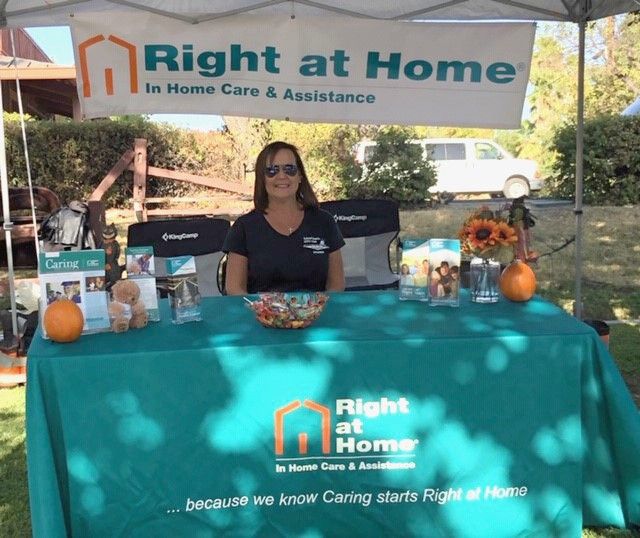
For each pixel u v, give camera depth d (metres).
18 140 11.62
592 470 2.21
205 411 1.99
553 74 22.22
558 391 2.09
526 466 2.11
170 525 2.04
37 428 1.90
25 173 11.76
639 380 3.95
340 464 2.06
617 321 5.41
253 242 2.99
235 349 1.97
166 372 1.96
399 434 2.06
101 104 4.35
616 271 7.59
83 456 1.97
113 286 2.18
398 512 2.11
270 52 4.36
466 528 2.14
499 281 2.53
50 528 1.83
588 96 21.19
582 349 2.09
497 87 4.46
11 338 4.18
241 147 12.91
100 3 4.18
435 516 2.12
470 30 4.38
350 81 4.43
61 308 2.02
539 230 10.35
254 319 2.29
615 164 13.54
